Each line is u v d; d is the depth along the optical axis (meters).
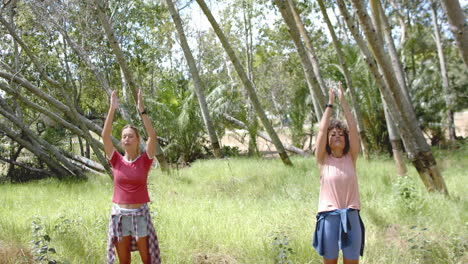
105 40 17.41
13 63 16.67
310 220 6.14
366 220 6.13
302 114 20.14
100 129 14.10
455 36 4.89
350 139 4.16
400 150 10.09
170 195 9.12
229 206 7.49
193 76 14.12
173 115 17.64
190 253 5.06
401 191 6.61
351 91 13.35
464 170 10.65
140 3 18.09
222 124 19.52
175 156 18.23
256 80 25.77
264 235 5.57
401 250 4.93
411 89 17.75
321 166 4.16
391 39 11.47
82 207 7.38
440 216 6.05
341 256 4.84
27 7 13.23
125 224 4.07
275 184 9.70
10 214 7.10
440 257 4.73
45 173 14.87
